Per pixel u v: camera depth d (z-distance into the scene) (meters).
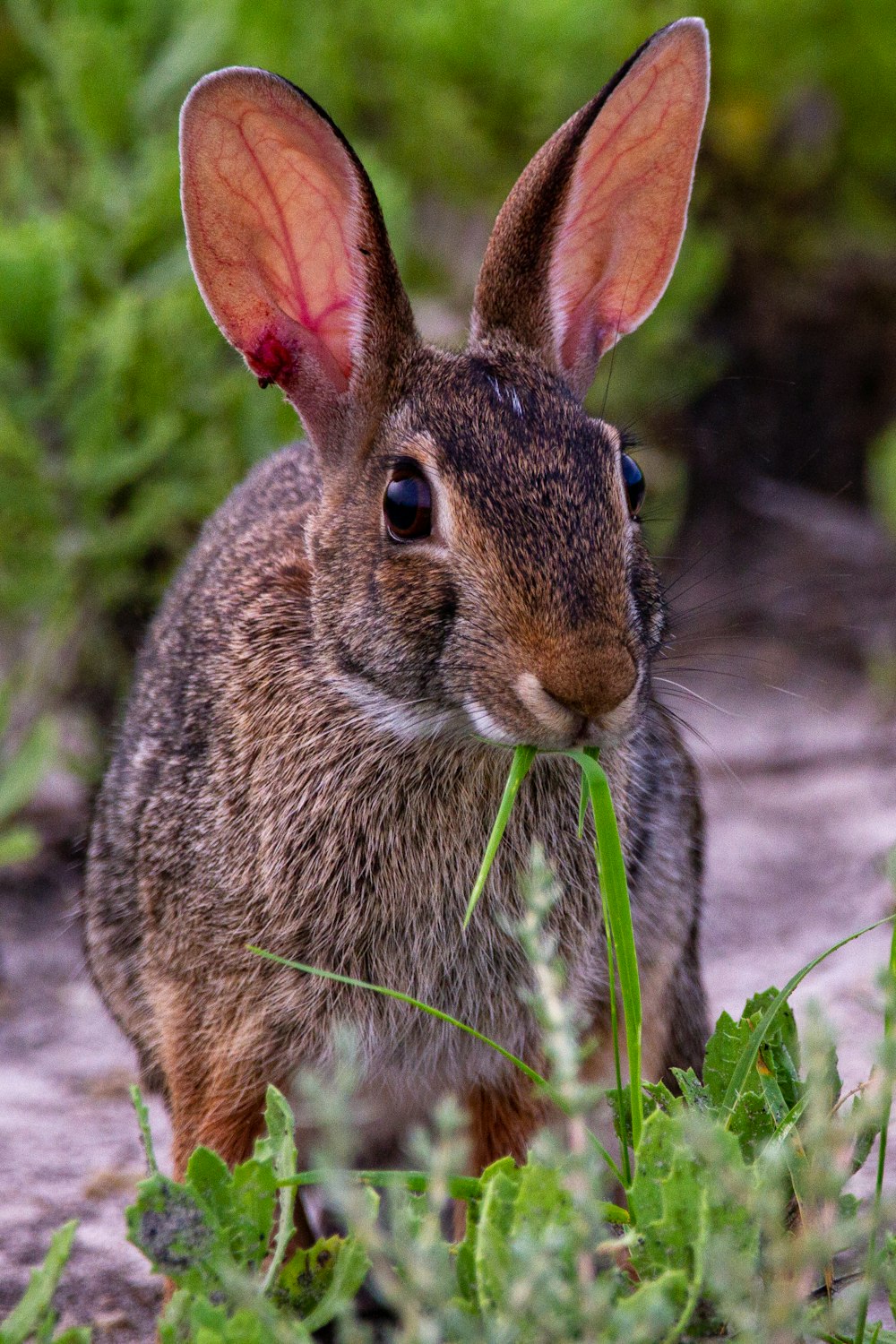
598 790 6.19
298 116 7.26
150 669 8.55
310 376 7.41
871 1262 5.25
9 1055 10.95
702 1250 4.91
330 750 7.04
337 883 7.05
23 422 13.28
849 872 13.39
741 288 19.67
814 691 17.25
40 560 13.59
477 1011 7.23
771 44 19.34
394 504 6.67
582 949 7.31
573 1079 4.81
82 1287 7.60
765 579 18.83
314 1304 5.48
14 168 15.67
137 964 8.04
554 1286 4.59
